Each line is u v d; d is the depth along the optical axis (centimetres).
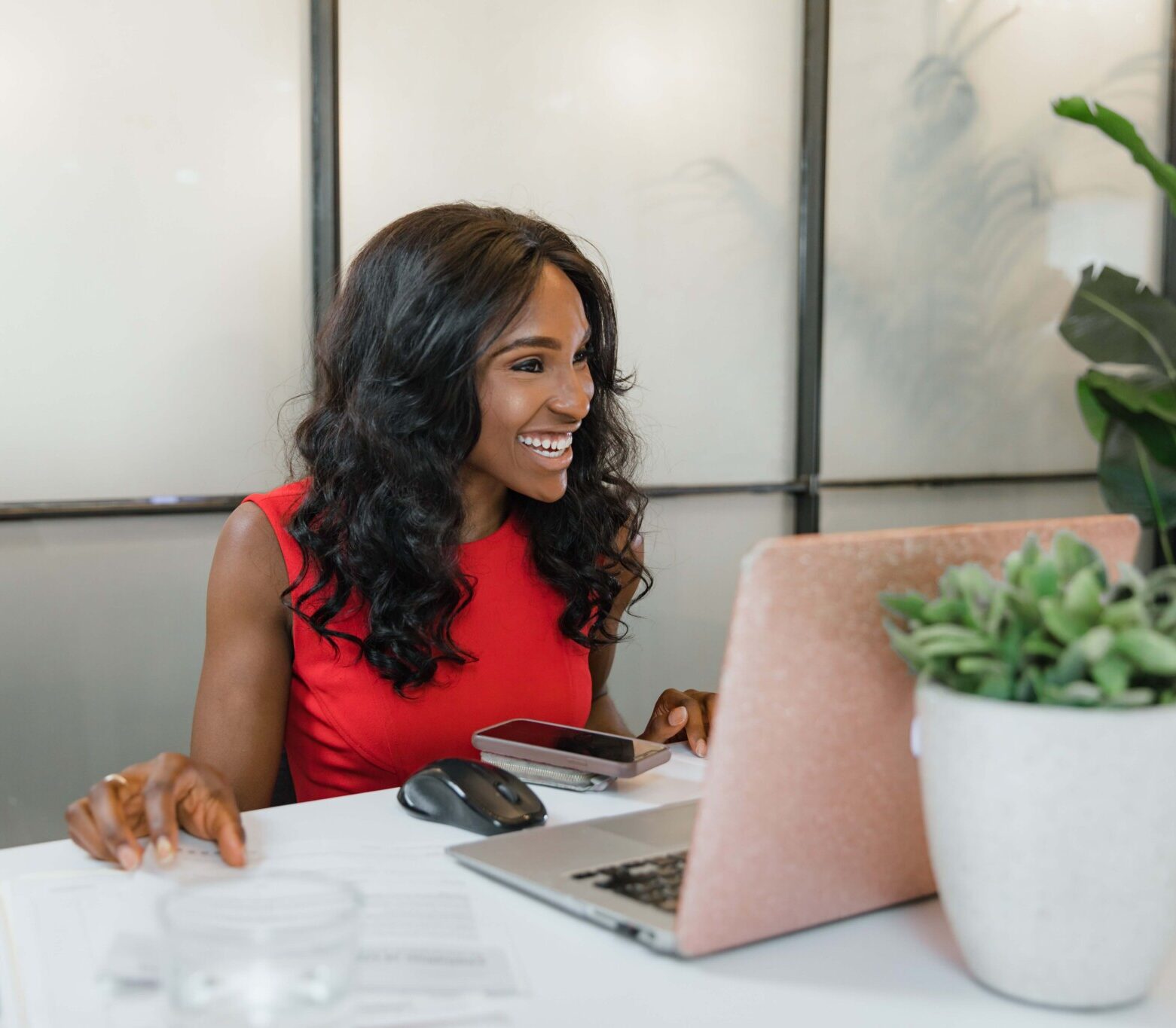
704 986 63
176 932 49
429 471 128
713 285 321
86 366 234
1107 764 55
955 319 368
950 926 64
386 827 93
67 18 228
